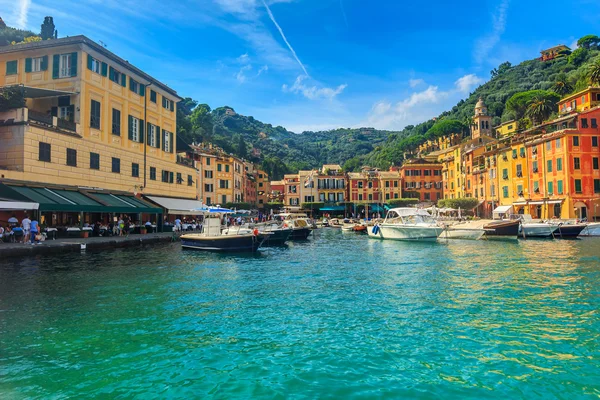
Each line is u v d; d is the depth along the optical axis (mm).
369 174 95500
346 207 93688
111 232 33812
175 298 13719
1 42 51438
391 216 46250
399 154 134875
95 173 33000
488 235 41031
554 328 10422
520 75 132500
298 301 13414
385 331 10234
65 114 31875
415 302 13250
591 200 48938
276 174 144125
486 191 69625
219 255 26578
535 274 18562
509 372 7844
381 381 7496
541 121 73000
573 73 96188
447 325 10695
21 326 10461
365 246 35625
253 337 9812
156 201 39781
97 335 9875
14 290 14391
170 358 8523
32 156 26938
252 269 20562
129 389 7203
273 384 7383
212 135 124000
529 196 56750
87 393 7055
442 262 23469
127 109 37594
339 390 7160
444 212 71125
